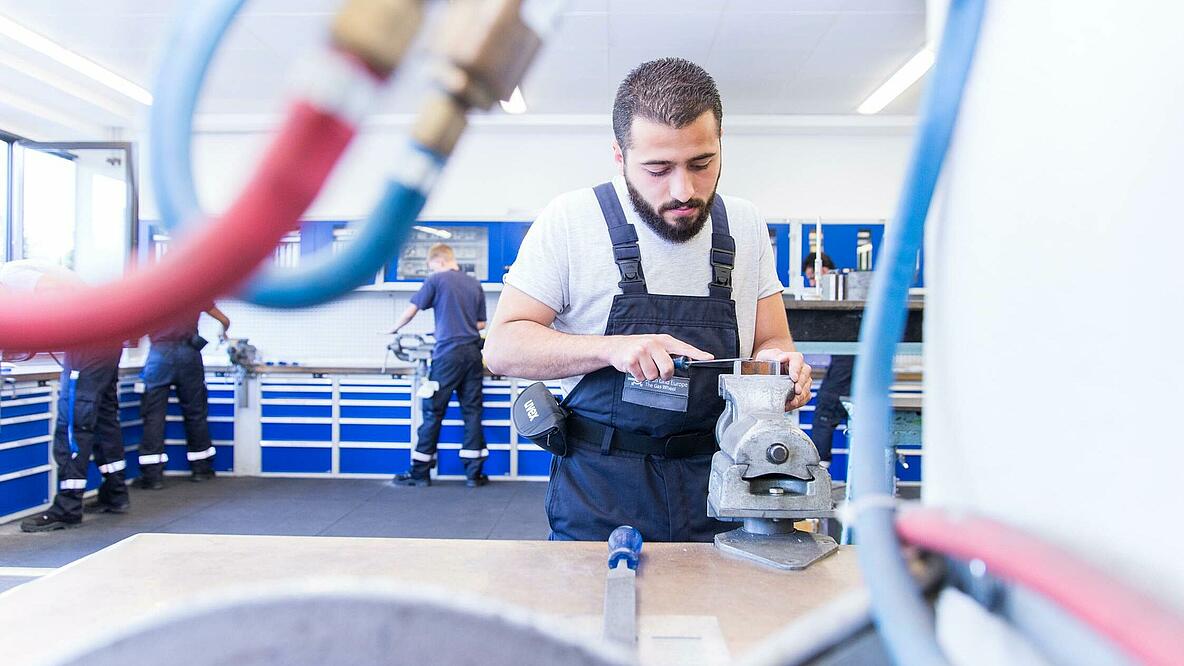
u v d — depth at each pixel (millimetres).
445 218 5727
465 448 4980
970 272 464
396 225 237
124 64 4875
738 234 1479
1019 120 405
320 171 198
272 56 4660
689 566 872
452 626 257
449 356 4836
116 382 4051
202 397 5043
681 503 1307
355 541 955
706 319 1378
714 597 770
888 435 399
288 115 200
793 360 1173
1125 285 328
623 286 1371
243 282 204
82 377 3770
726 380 1049
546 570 843
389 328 6082
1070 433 366
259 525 3918
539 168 6211
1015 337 413
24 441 3904
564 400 1434
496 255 5730
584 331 1443
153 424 4766
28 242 5508
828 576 838
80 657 244
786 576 838
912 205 418
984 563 322
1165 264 306
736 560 896
